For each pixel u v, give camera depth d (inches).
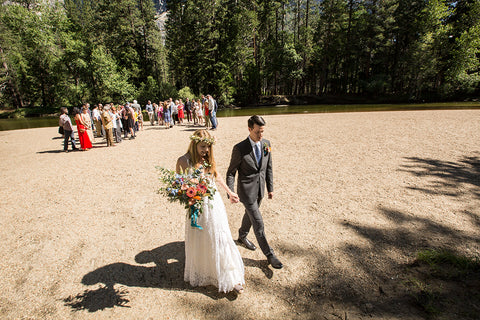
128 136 573.3
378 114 786.2
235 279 106.1
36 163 364.2
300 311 99.3
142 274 123.2
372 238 144.2
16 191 246.1
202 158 111.1
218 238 104.0
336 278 115.6
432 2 1378.0
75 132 669.9
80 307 104.2
